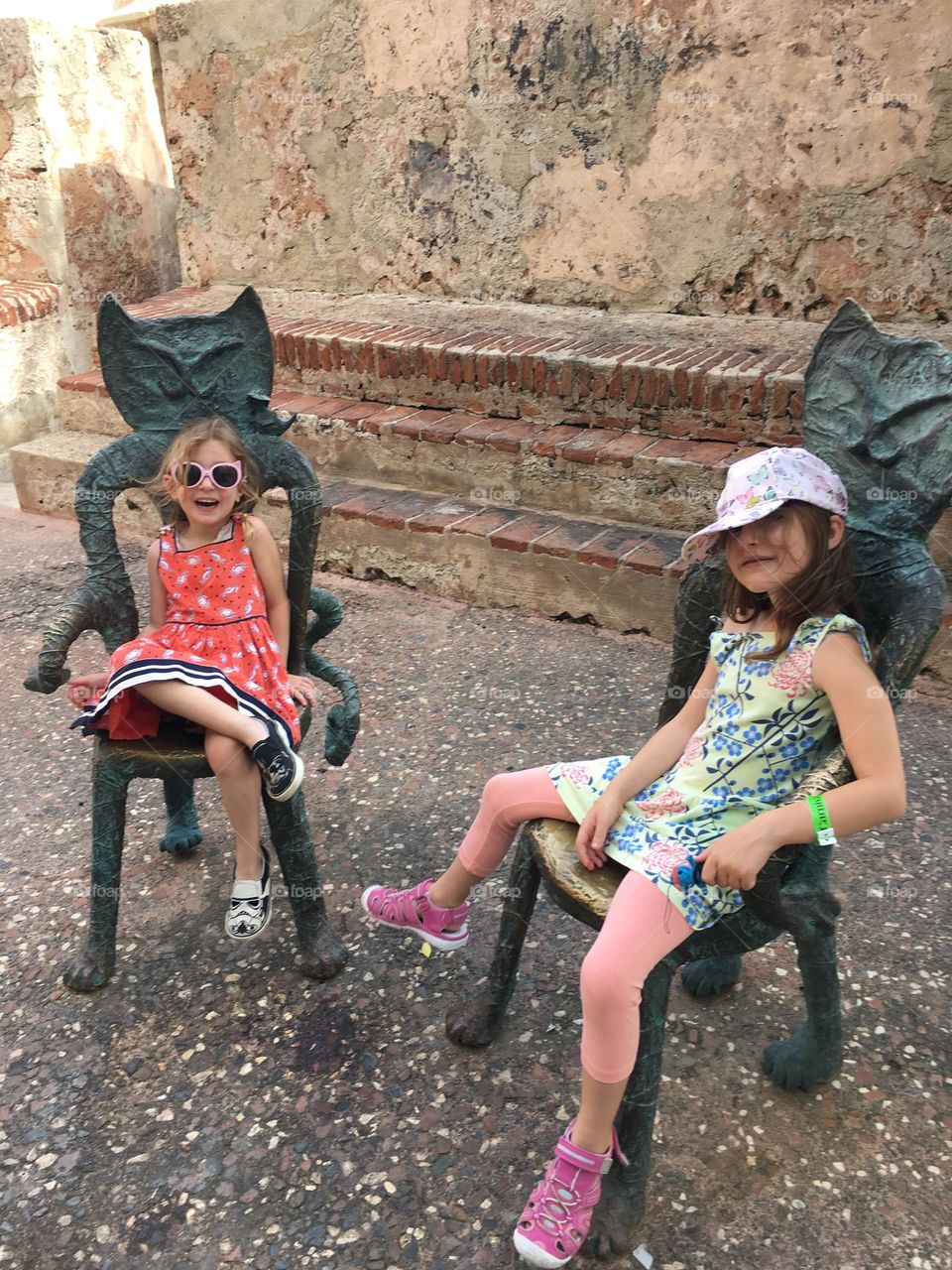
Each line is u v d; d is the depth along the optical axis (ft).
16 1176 6.82
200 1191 6.70
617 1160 6.34
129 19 28.35
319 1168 6.82
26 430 22.50
